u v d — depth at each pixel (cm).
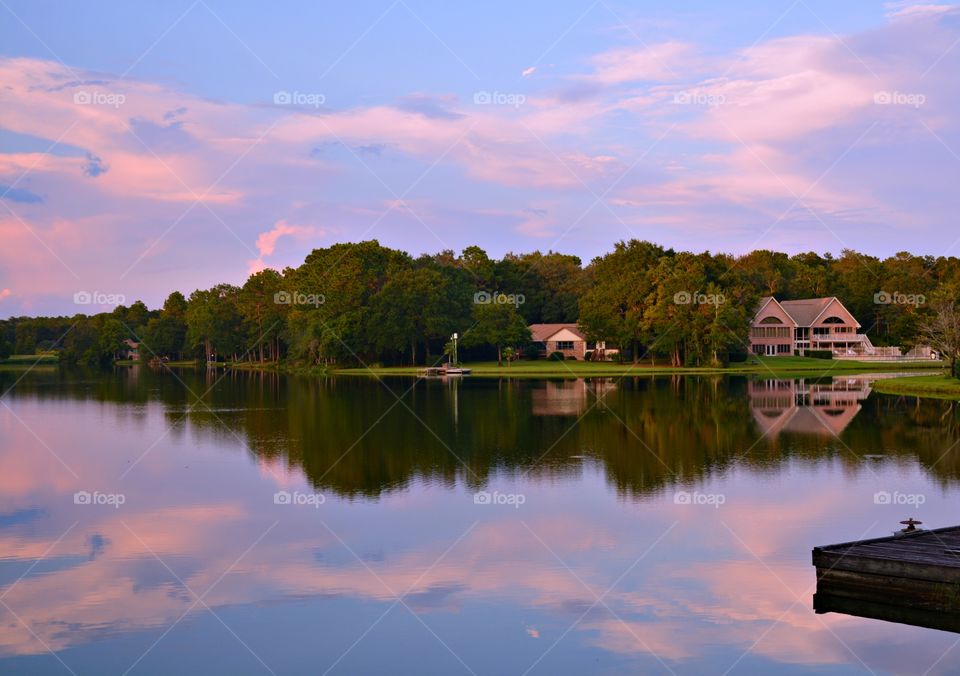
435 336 14625
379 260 15700
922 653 2273
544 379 11344
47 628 2448
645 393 8931
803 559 2975
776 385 9856
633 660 2230
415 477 4409
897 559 2059
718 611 2548
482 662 2238
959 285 11144
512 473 4475
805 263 19475
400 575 2861
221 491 4134
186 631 2427
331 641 2366
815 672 2152
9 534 3391
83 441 5822
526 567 2928
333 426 6438
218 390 10294
